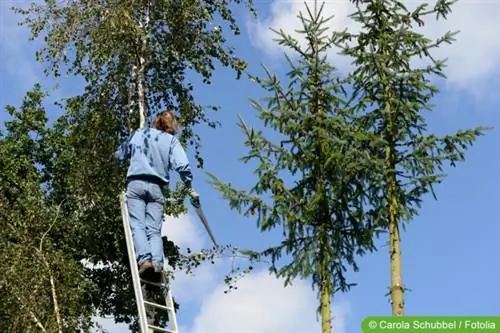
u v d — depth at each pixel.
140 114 12.55
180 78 14.90
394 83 11.19
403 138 11.03
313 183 11.11
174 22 13.49
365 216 11.02
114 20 12.31
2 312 14.55
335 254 10.91
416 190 10.89
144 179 9.58
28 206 16.69
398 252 10.77
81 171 15.34
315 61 11.12
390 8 11.47
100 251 20.92
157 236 9.48
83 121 15.00
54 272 15.48
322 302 10.75
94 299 21.62
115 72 13.52
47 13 13.31
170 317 9.30
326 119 10.85
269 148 10.91
